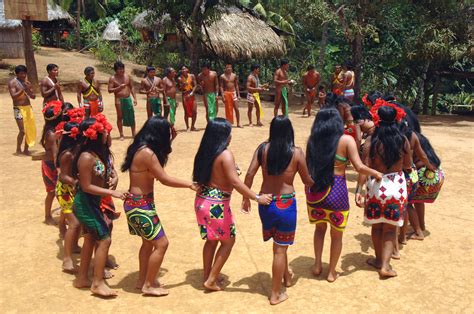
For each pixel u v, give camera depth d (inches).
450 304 171.2
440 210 275.0
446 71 858.1
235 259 208.5
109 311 163.2
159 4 842.2
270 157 168.1
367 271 198.4
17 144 383.2
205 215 169.8
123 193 165.6
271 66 1245.7
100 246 171.0
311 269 199.9
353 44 812.6
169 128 168.7
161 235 170.9
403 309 167.5
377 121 193.3
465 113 880.9
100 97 426.6
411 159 194.1
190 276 191.5
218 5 923.4
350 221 257.8
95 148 169.3
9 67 892.0
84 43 1424.7
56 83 389.1
